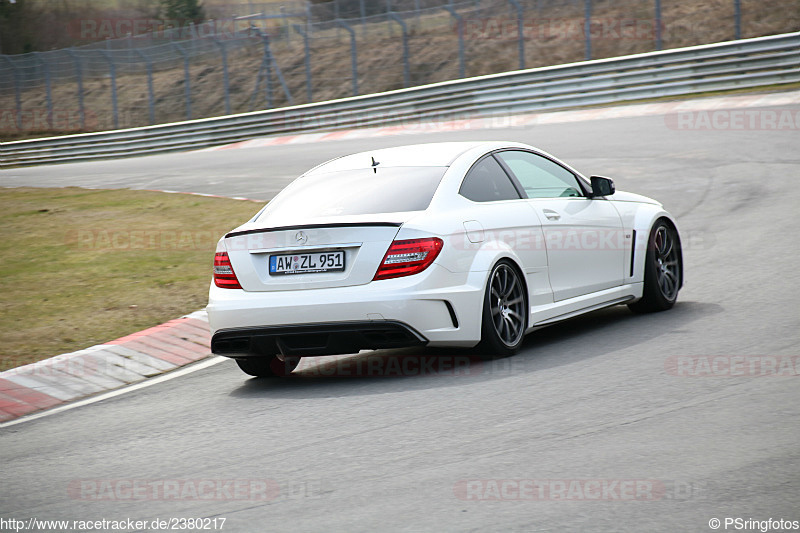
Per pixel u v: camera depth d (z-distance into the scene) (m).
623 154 43.25
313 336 15.34
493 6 100.44
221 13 138.12
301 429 13.23
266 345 15.75
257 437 13.06
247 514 9.93
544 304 16.88
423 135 62.62
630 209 19.39
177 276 27.14
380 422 13.11
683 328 17.28
